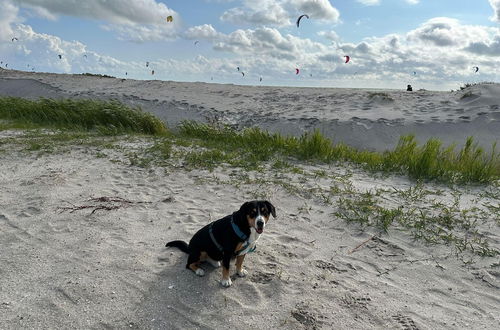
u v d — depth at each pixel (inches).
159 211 239.5
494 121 550.0
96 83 1037.8
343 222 226.1
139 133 531.5
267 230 216.5
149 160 352.8
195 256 167.3
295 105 746.8
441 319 144.3
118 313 140.9
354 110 676.1
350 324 139.5
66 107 609.0
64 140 452.8
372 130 573.0
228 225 157.9
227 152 394.0
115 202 252.2
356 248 196.9
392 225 220.4
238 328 136.1
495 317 146.3
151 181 300.7
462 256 189.3
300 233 213.5
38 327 131.9
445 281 169.9
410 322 141.3
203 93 895.1
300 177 308.8
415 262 184.9
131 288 156.1
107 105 590.2
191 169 327.6
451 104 659.4
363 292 159.5
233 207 248.4
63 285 155.6
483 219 229.9
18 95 957.2
